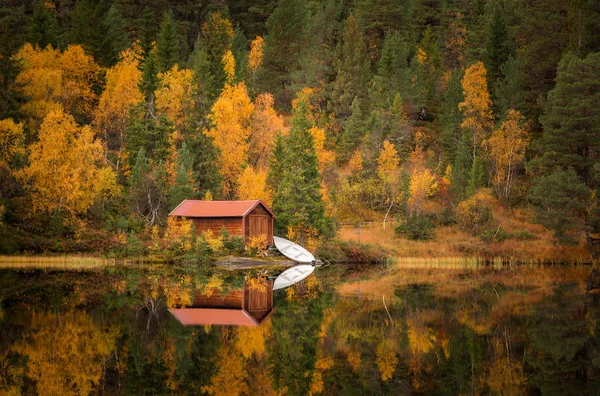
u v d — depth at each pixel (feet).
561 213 236.63
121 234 208.13
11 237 198.70
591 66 259.80
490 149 323.78
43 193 208.33
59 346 85.81
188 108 273.33
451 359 86.12
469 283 174.50
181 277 172.35
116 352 83.92
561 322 112.68
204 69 319.68
